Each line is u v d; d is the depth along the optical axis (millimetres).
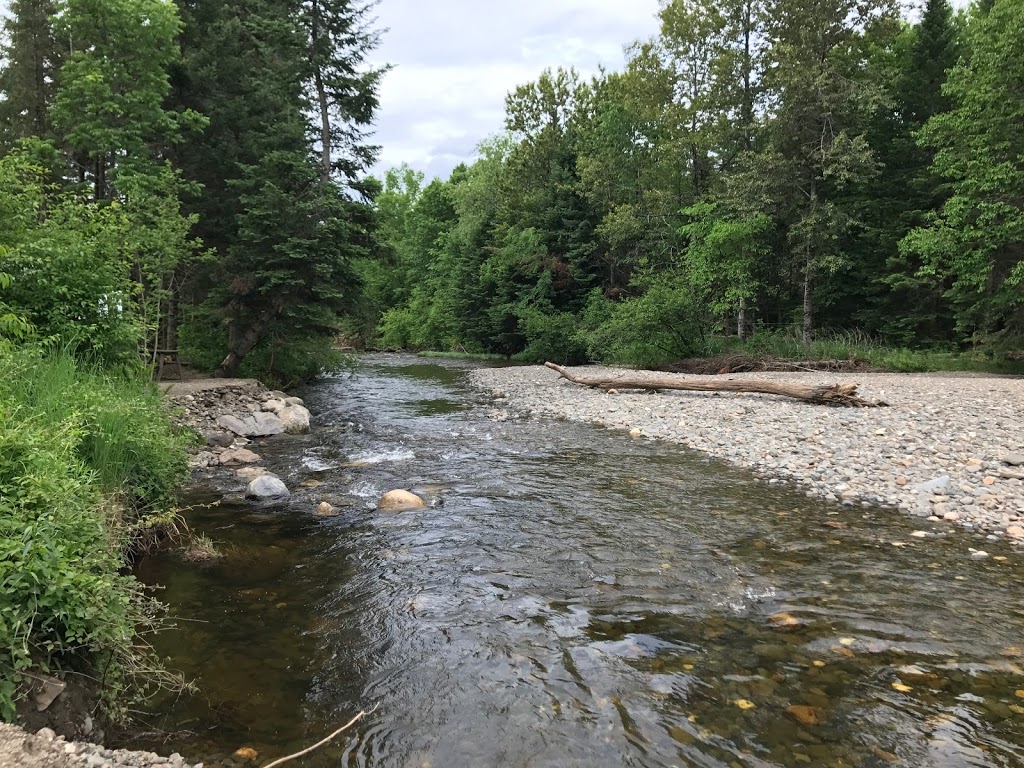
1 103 20938
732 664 3814
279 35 18859
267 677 3713
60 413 5293
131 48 15656
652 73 29781
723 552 5730
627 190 33062
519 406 16734
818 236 23641
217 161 19125
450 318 45906
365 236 20859
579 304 36312
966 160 19531
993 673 3678
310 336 21078
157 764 2619
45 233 8898
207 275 18438
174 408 9812
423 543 6055
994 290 20766
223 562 5566
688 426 12266
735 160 28516
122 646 3193
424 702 3453
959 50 26609
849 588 4906
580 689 3561
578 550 5824
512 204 42000
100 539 3709
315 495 7816
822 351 23438
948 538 6031
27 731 2449
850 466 8617
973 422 10312
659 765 2914
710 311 25812
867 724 3209
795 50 23766
